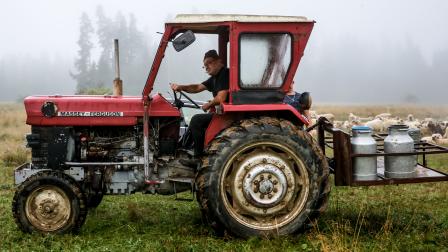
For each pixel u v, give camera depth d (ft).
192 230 20.36
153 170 20.54
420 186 29.22
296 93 22.13
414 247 18.20
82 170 20.16
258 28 18.71
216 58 20.49
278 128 18.93
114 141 20.85
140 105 20.48
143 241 18.94
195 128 20.25
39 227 19.39
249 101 19.07
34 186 19.24
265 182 19.01
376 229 20.36
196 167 20.51
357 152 19.53
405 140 19.66
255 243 18.53
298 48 18.97
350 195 26.99
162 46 18.93
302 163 19.10
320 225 20.61
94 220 21.99
